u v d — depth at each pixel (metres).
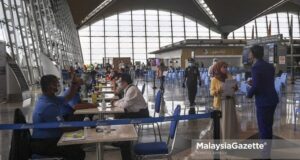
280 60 16.14
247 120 8.19
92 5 34.56
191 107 10.00
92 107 5.91
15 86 11.79
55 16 21.83
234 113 5.13
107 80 15.87
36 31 14.79
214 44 34.41
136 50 44.25
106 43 43.72
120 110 5.57
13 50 12.26
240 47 34.94
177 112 3.99
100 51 43.50
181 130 7.04
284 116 8.81
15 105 10.68
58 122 3.50
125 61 35.00
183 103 12.33
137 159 4.00
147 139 6.34
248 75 11.80
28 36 14.03
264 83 4.45
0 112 9.05
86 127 3.89
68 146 3.89
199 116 3.81
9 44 12.07
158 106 6.99
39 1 16.61
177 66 34.66
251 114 9.12
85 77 10.39
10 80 11.73
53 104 3.83
